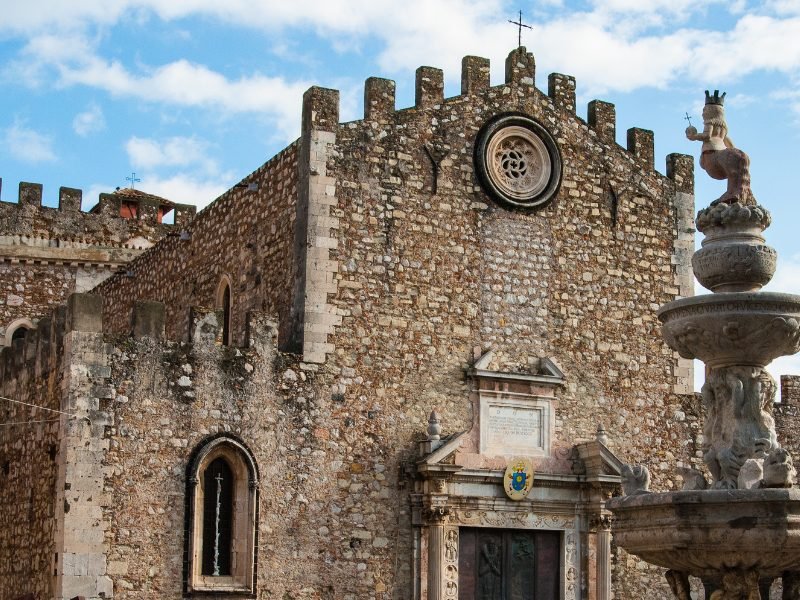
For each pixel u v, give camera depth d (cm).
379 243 3416
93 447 3003
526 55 3719
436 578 3272
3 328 5194
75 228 5409
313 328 3303
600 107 3809
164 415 3092
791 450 4069
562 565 3481
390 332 3394
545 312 3612
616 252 3750
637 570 3591
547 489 3484
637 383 3712
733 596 1964
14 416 3447
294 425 3244
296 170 3431
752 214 2144
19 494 3328
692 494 1922
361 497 3288
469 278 3519
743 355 2100
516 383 3512
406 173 3481
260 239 3616
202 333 3175
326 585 3206
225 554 3153
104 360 3048
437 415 3403
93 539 2967
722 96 2297
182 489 3083
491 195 3578
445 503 3312
